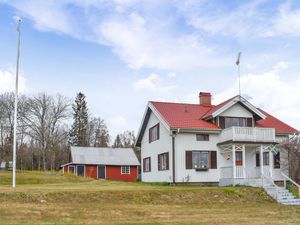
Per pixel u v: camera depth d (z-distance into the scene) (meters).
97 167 53.75
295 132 34.19
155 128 35.06
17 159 76.94
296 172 31.70
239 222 16.44
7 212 16.20
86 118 89.38
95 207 18.62
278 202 24.45
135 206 19.70
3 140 71.06
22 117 72.62
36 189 21.72
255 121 34.12
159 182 32.47
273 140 30.75
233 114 32.50
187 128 30.42
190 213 18.53
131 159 56.00
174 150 30.56
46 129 74.31
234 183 29.12
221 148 31.59
